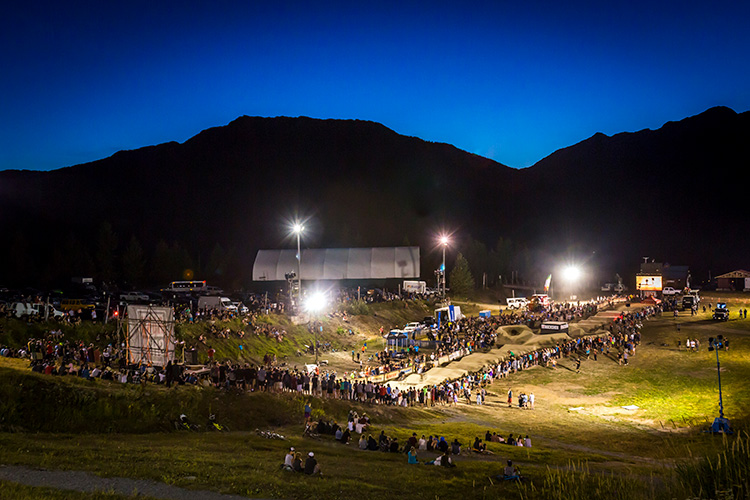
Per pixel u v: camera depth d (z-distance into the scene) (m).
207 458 21.34
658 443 35.81
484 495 18.62
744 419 40.31
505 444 33.53
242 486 17.42
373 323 84.31
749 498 8.73
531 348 72.06
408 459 25.00
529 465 25.94
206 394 33.06
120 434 26.83
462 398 51.41
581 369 63.62
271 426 32.31
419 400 47.56
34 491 15.05
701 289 152.12
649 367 63.62
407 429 36.03
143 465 19.08
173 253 126.69
